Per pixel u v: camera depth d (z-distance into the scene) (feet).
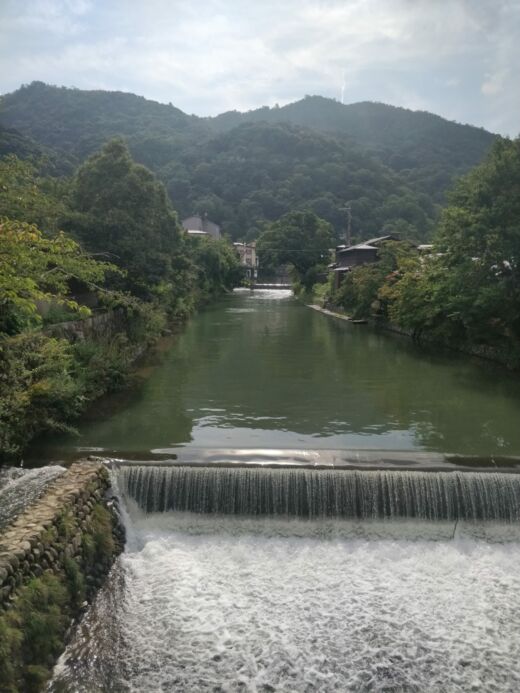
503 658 26.94
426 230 340.18
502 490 37.42
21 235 35.60
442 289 91.20
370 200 381.40
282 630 28.58
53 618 26.22
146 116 526.16
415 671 26.12
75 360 58.80
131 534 36.86
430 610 30.22
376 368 80.28
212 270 235.20
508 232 70.23
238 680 25.43
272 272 411.34
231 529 37.47
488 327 82.12
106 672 25.55
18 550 26.35
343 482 37.68
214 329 126.52
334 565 34.06
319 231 288.71
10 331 46.60
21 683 22.89
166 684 25.11
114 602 30.25
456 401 62.18
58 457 42.47
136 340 87.92
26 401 42.14
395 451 44.86
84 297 82.23
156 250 91.30
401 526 37.29
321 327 132.05
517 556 35.04
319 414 56.59
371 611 30.09
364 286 136.67
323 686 25.23
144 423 52.60
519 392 66.23
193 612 29.68
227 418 54.75
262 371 77.77
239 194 443.32
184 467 38.58
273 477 37.83
